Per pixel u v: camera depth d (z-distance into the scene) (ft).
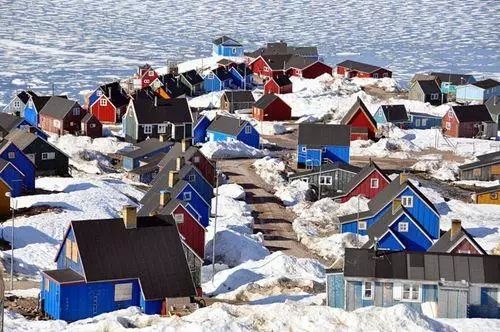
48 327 469.16
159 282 545.03
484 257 529.86
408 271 522.47
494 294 517.96
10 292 593.83
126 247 553.64
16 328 464.24
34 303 569.23
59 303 533.55
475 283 517.14
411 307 481.87
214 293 619.67
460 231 608.19
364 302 524.52
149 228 565.12
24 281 632.38
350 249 538.06
